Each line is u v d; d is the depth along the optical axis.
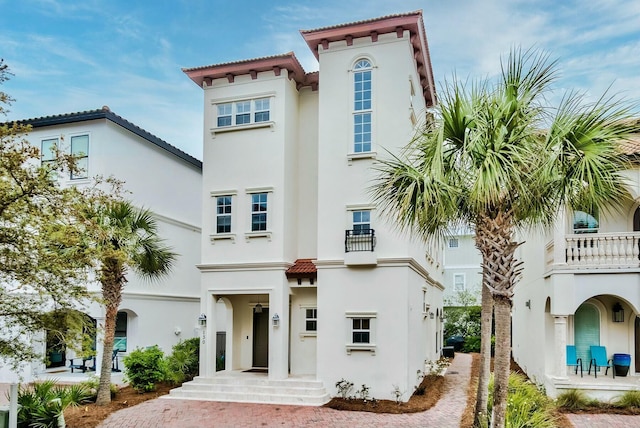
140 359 17.34
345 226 16.97
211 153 18.91
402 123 16.80
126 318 21.77
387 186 9.37
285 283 17.67
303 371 18.12
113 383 17.53
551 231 16.16
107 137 20.23
